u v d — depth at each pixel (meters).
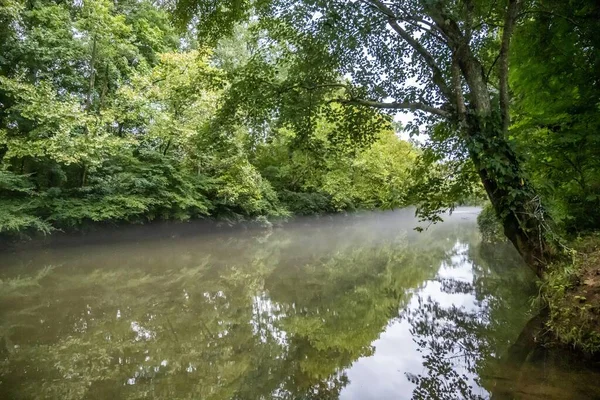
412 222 26.58
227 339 4.18
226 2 6.28
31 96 10.13
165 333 4.36
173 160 14.59
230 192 15.10
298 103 6.12
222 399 2.85
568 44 5.07
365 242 14.14
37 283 6.68
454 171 5.88
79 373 3.28
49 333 4.27
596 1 4.72
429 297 5.82
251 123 6.66
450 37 4.71
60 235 11.20
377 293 6.25
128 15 15.34
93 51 12.03
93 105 12.78
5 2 10.13
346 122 6.67
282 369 3.39
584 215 4.95
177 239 13.98
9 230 9.53
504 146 4.23
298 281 7.26
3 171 9.83
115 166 12.69
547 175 5.13
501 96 4.54
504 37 4.49
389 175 20.64
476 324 4.34
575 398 2.42
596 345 2.96
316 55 6.13
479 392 2.64
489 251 10.76
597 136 4.15
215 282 7.12
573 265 3.74
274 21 6.27
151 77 13.20
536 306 4.33
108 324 4.62
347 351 3.79
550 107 5.14
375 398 2.78
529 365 3.03
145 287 6.61
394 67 6.45
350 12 5.58
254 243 13.56
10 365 3.41
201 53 7.14
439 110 5.14
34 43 11.12
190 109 13.51
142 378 3.20
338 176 20.77
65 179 11.50
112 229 12.66
